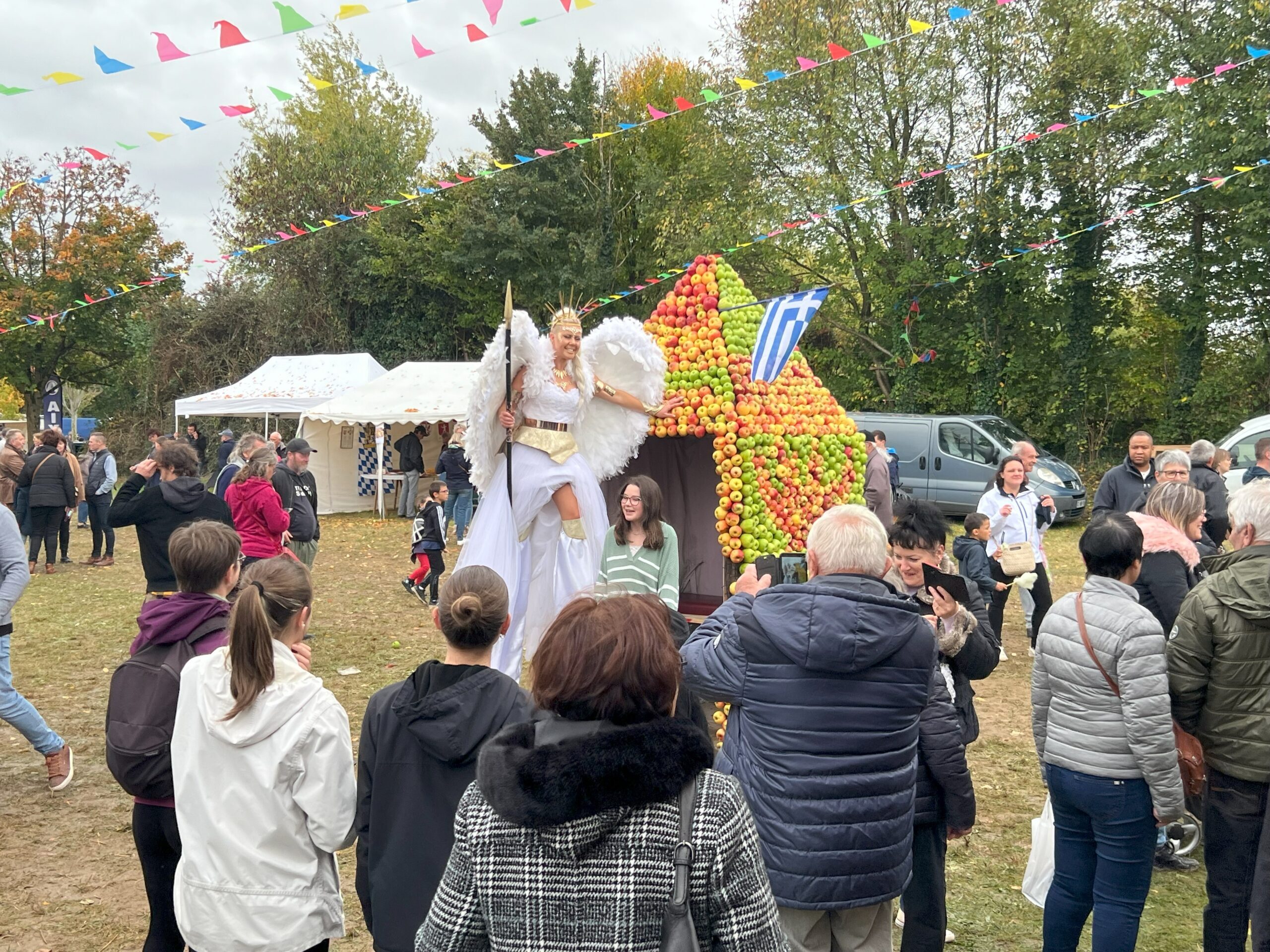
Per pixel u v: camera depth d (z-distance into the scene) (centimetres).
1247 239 1750
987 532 695
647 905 149
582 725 159
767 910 158
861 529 266
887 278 2233
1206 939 327
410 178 3512
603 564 539
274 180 3247
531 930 151
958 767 296
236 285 3356
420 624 969
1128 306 2197
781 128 2147
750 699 257
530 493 549
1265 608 305
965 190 2092
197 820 251
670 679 162
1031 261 2005
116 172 2636
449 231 3059
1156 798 301
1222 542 738
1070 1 1844
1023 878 434
